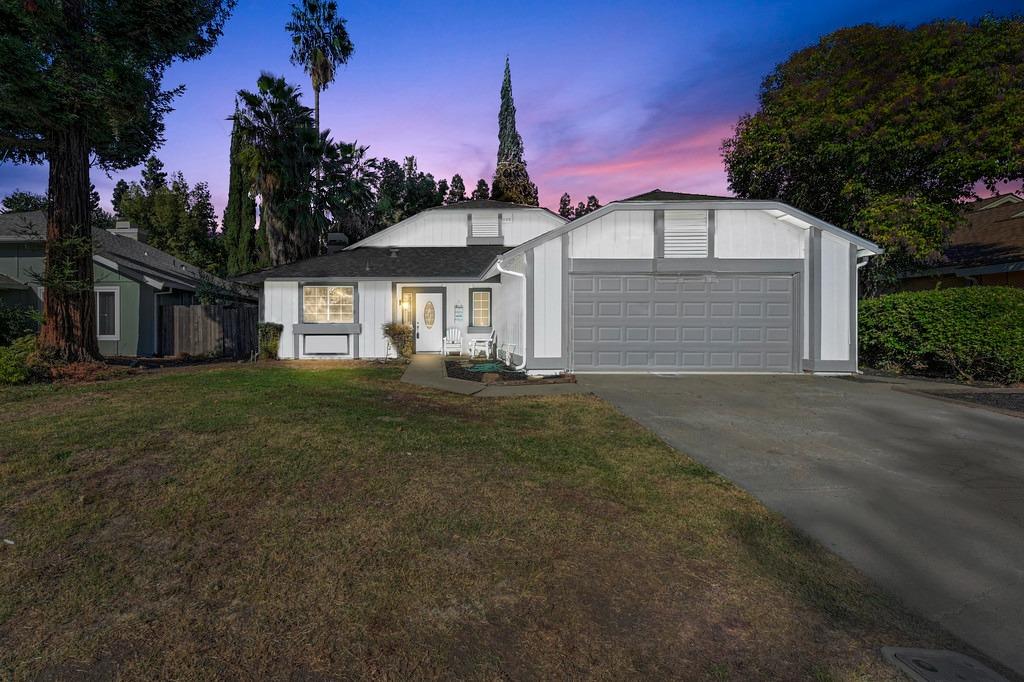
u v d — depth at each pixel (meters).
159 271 20.69
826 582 3.05
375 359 15.79
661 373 11.70
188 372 12.10
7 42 9.70
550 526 3.68
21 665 2.26
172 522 3.67
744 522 3.84
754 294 11.82
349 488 4.32
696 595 2.87
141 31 12.47
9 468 4.70
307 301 16.12
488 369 12.52
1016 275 15.55
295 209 21.27
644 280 11.77
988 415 7.43
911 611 2.78
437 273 16.05
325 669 2.25
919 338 11.20
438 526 3.64
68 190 12.16
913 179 16.14
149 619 2.60
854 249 11.61
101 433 5.90
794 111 17.42
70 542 3.38
